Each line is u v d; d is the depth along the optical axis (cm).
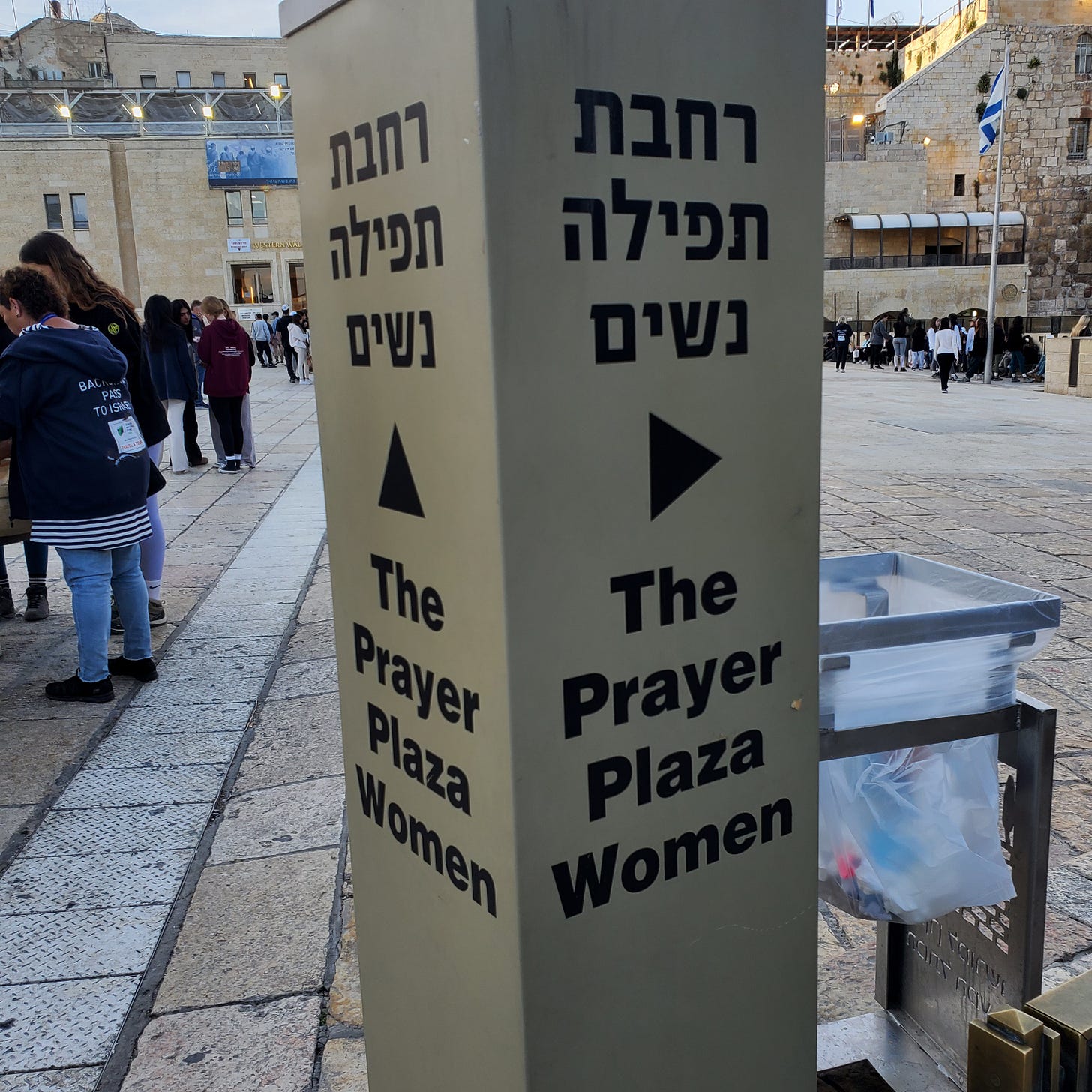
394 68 99
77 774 327
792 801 126
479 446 96
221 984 221
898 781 159
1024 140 4144
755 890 125
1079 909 243
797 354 115
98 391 362
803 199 111
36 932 241
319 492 824
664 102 99
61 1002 216
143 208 3825
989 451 1128
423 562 110
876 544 648
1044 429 1345
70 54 5281
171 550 636
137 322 447
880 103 4412
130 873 268
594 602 104
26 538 412
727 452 111
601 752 108
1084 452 1112
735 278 108
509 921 106
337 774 323
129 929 242
